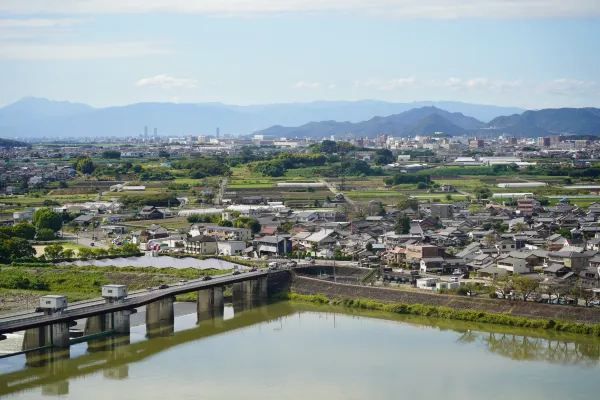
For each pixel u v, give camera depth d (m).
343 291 183.62
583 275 180.38
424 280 179.25
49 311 139.50
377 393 115.12
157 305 158.75
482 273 190.88
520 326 152.50
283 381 120.88
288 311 174.75
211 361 132.38
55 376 124.94
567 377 122.31
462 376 122.75
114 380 122.50
